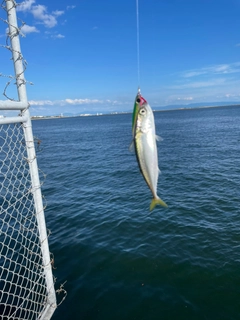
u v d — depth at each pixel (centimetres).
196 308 422
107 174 1477
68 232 722
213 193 998
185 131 3916
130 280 501
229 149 2067
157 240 647
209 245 611
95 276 518
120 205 927
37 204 316
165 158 1866
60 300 455
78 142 3519
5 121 254
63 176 1496
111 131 5278
